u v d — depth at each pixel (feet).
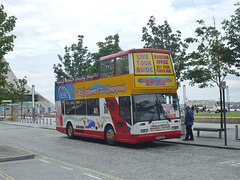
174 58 70.85
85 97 57.21
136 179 25.13
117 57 47.55
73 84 62.03
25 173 28.37
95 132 53.83
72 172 28.50
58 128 68.18
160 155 37.73
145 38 77.92
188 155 36.86
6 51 50.83
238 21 48.52
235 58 50.37
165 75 46.73
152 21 76.33
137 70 44.16
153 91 45.24
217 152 38.32
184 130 57.98
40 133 79.82
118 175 26.84
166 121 45.62
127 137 44.78
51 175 27.30
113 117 48.21
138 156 37.55
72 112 62.34
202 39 60.59
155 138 44.24
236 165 29.81
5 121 168.96
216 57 57.82
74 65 116.78
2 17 51.70
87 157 37.88
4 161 35.40
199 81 59.06
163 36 74.90
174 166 30.27
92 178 25.77
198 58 60.75
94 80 54.19
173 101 47.21
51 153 42.24
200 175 25.89
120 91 46.37
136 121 43.04
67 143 54.80
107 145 50.31
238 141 47.06
